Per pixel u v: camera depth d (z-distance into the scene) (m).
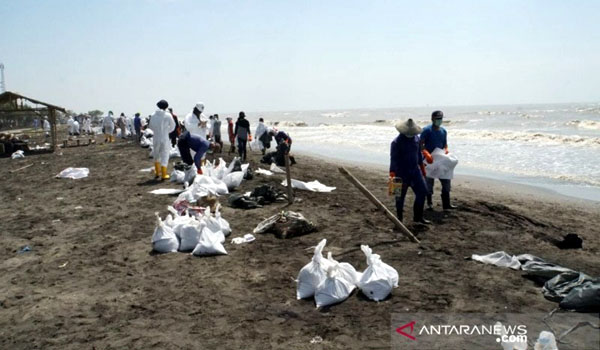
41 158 21.84
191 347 4.12
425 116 99.56
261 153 21.16
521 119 55.53
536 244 6.98
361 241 7.09
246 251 6.80
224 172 11.92
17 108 24.42
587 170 15.58
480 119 62.16
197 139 12.32
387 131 45.06
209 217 7.37
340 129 51.97
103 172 15.92
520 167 16.91
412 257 6.30
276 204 9.90
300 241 7.21
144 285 5.66
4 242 7.84
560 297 4.73
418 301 4.87
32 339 4.39
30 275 6.20
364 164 19.67
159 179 13.62
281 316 4.68
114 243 7.47
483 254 6.43
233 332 4.38
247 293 5.29
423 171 7.98
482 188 13.05
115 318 4.78
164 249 6.91
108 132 30.89
